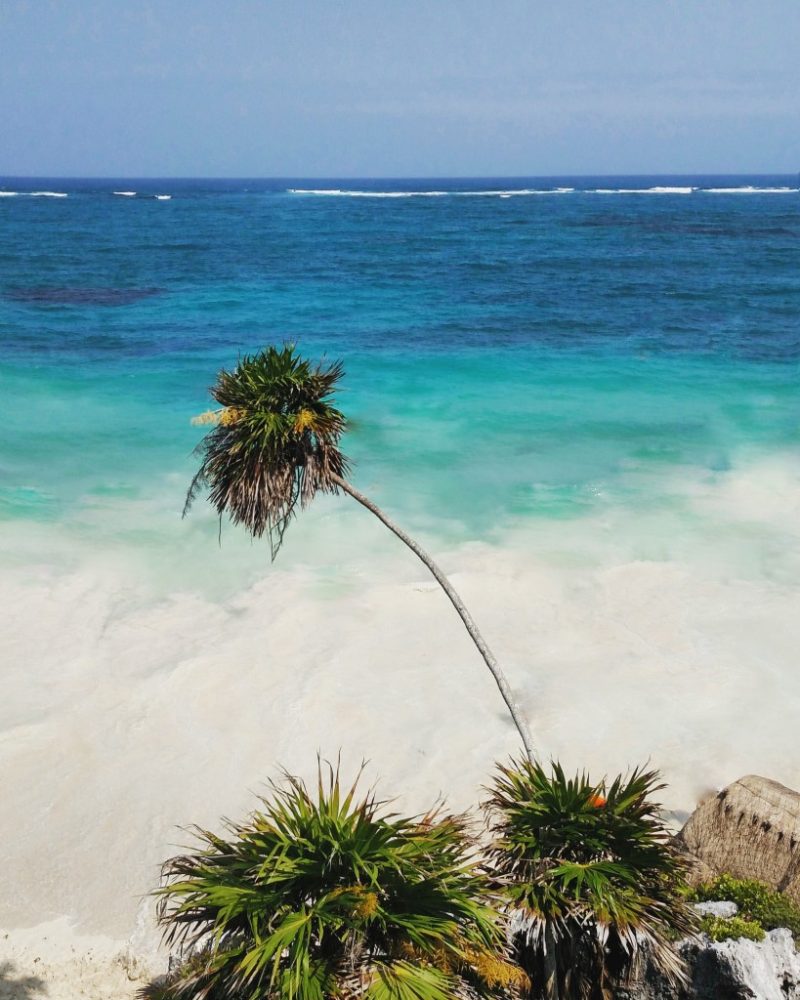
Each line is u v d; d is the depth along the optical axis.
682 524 25.22
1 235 115.62
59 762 15.72
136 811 14.71
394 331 52.00
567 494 27.33
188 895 8.41
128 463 29.67
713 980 9.39
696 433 33.25
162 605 20.80
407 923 7.54
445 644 19.31
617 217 157.50
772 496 27.27
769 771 15.57
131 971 11.86
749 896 10.45
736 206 195.38
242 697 17.47
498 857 9.16
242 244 106.31
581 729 16.64
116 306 60.47
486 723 16.83
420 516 25.59
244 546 23.56
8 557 22.84
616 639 19.59
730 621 20.28
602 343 48.84
